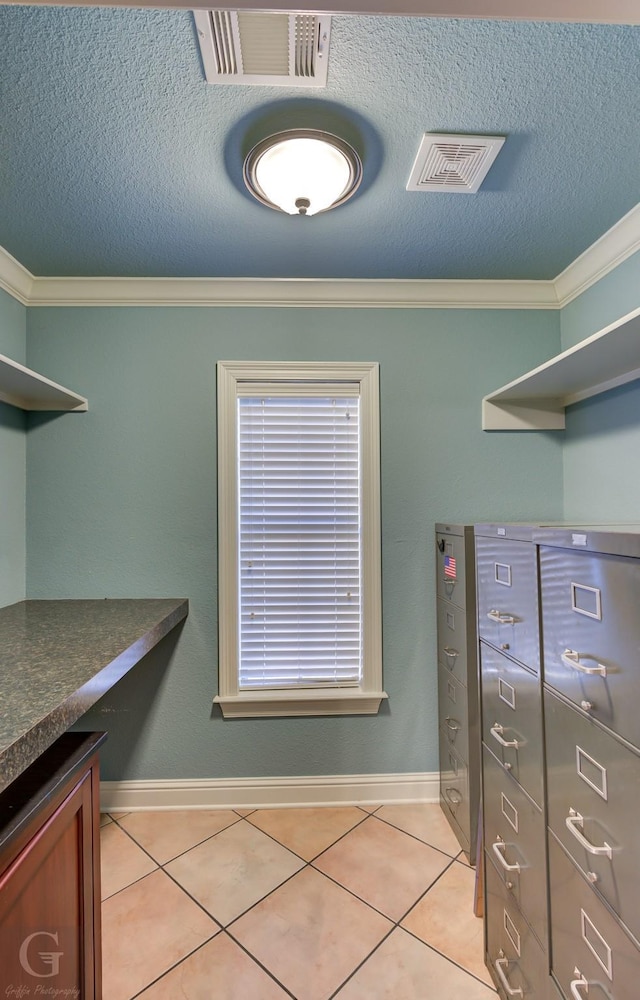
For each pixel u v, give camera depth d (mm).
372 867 1633
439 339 2059
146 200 1457
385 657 2023
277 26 917
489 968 1255
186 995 1200
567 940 894
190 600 1993
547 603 966
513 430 2062
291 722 2004
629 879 712
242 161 1291
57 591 1976
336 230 1625
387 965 1280
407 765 2021
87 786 966
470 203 1480
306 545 2039
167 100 1089
